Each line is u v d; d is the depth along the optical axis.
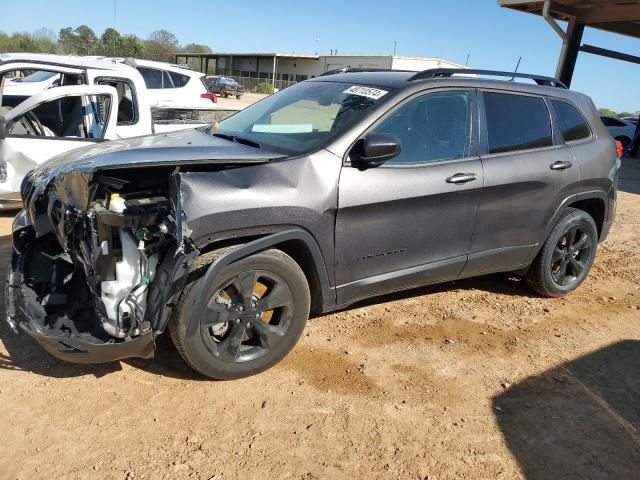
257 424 3.11
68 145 6.20
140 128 6.73
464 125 4.20
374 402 3.39
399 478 2.81
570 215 4.95
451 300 4.96
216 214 3.10
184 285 2.97
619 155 5.40
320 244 3.53
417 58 44.81
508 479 2.86
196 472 2.73
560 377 3.84
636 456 3.10
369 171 3.67
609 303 5.21
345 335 4.16
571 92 5.12
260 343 3.51
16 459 2.72
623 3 11.66
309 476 2.77
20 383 3.29
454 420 3.29
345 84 4.31
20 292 3.34
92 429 2.96
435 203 3.95
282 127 4.00
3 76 6.34
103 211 2.93
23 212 3.87
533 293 5.27
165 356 3.69
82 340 2.93
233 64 67.81
